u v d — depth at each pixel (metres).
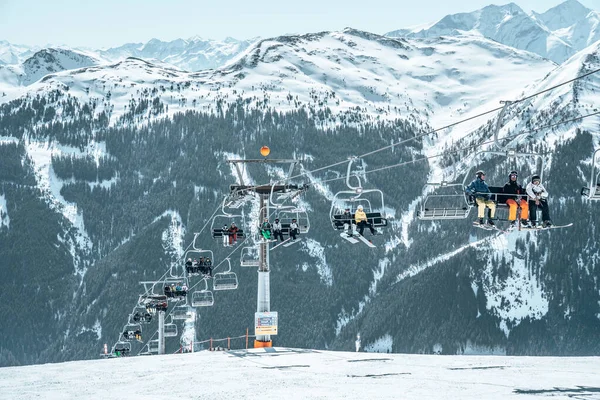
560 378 29.58
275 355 43.56
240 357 43.00
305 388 29.42
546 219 30.53
